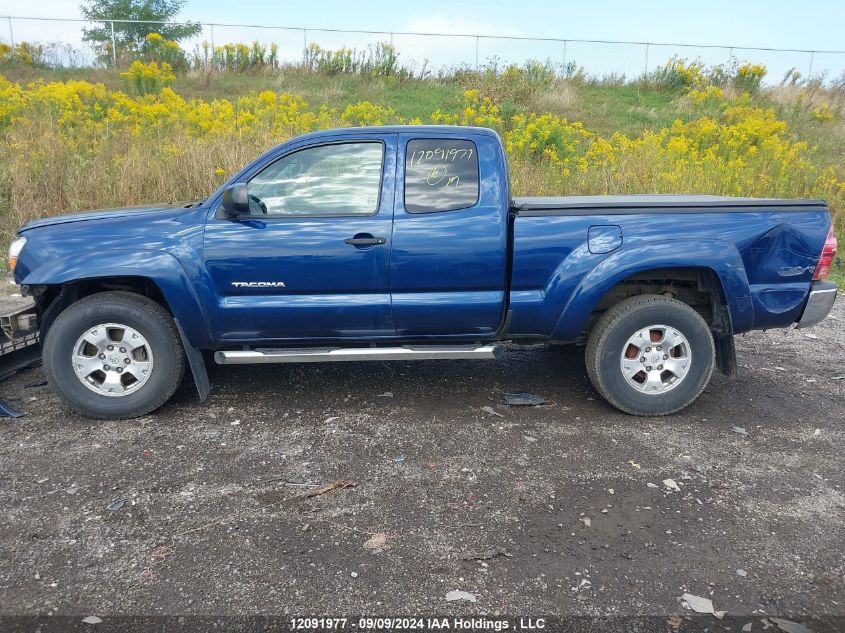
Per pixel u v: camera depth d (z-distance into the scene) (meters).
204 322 4.21
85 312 4.13
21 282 4.11
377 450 3.90
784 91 20.50
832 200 10.38
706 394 4.89
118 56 20.39
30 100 13.10
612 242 4.20
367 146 4.23
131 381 4.37
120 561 2.83
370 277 4.19
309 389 4.87
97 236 4.16
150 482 3.50
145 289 4.46
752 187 10.50
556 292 4.23
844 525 3.17
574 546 2.96
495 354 4.39
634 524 3.14
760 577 2.76
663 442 4.06
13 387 4.87
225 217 4.16
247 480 3.53
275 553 2.90
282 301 4.20
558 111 17.83
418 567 2.81
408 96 19.12
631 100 19.83
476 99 16.55
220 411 4.45
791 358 5.74
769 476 3.65
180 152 10.02
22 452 3.83
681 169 10.51
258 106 13.86
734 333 4.42
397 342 4.46
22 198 8.95
